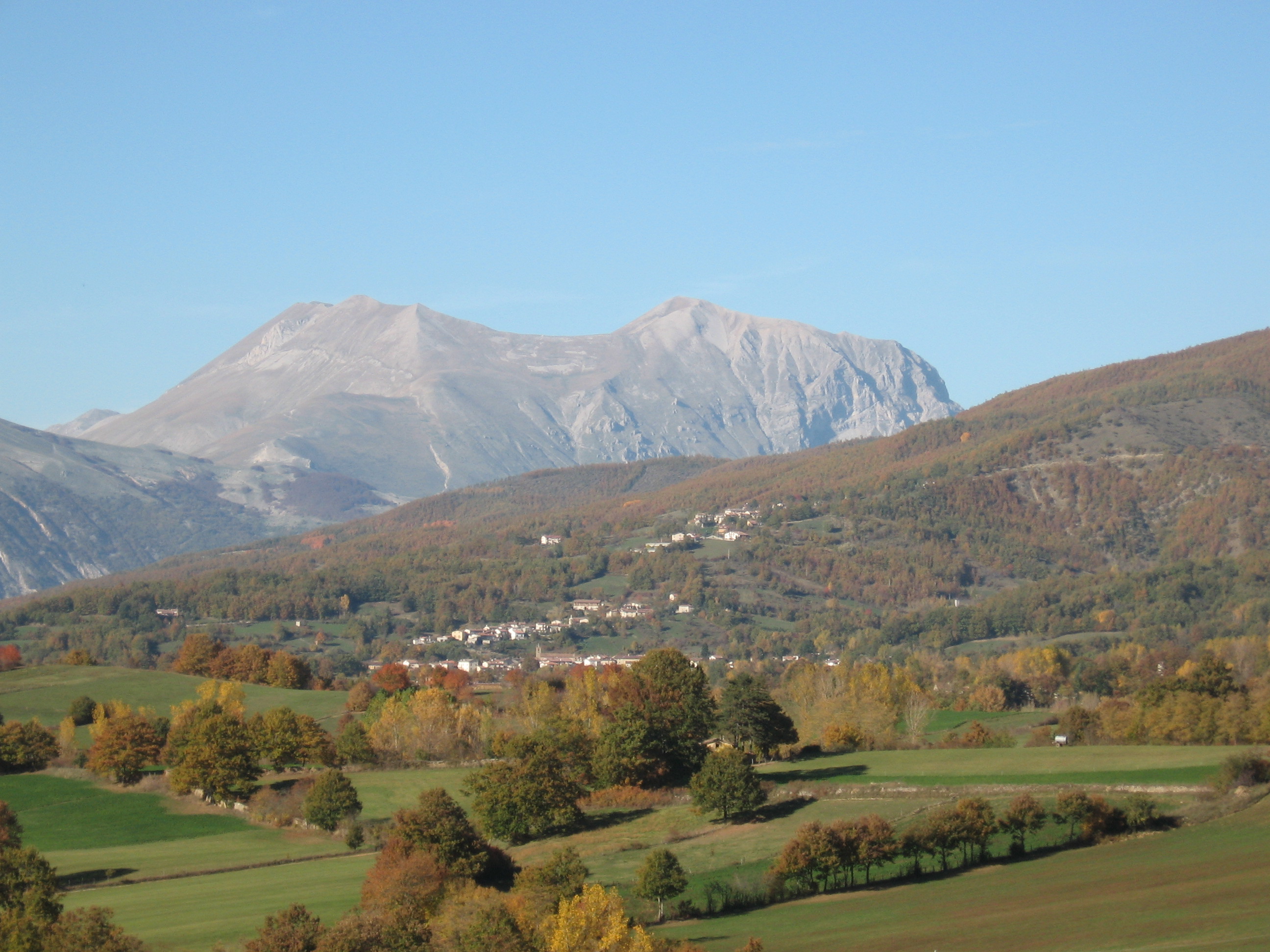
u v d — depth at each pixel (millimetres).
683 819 115188
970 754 130500
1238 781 102562
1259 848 86250
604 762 127500
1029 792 109500
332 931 70062
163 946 77562
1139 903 76062
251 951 68938
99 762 141625
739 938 78312
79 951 69625
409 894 82000
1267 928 66562
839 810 111875
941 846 92688
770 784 124438
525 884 81438
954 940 72625
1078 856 92000
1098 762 120062
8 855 87812
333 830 120188
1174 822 97250
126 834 122875
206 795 134250
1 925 72062
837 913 83625
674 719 135375
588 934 68188
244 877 102812
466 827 93438
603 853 105750
